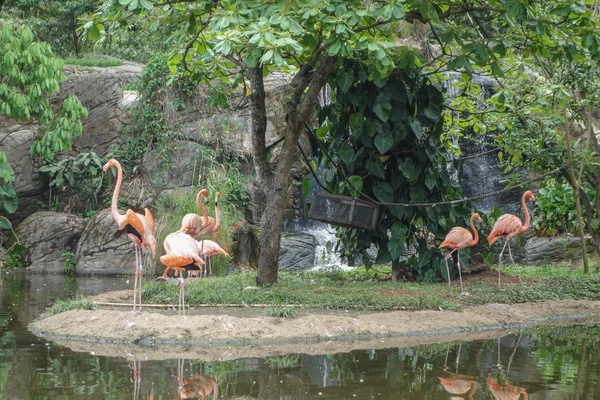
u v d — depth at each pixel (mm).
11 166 18438
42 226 17609
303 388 6195
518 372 6902
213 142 18562
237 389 6152
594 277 12883
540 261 16781
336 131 12734
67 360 7148
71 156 19172
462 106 13953
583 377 6711
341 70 11570
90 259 16531
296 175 19078
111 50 24953
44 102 14570
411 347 8086
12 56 13750
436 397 5926
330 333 8523
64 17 24328
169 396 5895
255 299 10281
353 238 13141
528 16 10203
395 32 11078
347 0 9180
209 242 10094
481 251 13586
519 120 14133
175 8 9922
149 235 8961
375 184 12688
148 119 19078
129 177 18984
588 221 14555
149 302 10305
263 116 11453
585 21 9992
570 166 13367
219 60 12219
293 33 9172
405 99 11945
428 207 12516
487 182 19672
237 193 18016
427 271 12703
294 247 17688
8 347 7773
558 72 13281
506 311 10398
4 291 12727
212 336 8203
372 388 6215
